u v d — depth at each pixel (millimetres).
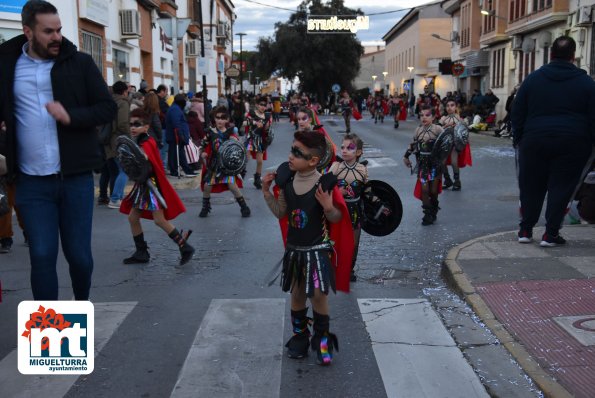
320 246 4117
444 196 11344
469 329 4812
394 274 6387
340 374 4133
